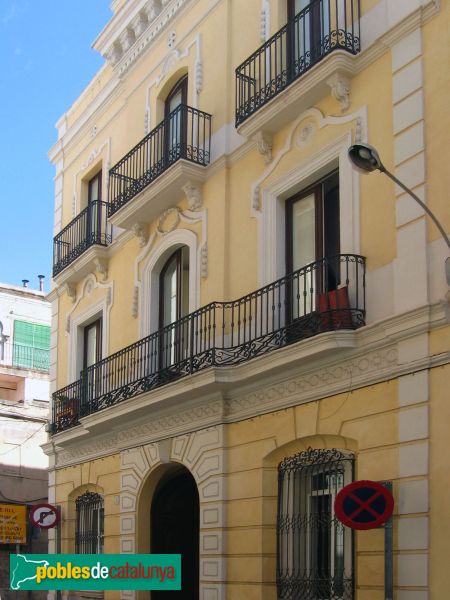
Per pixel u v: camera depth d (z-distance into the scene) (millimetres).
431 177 10492
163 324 16266
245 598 12375
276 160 13305
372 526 9625
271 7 14172
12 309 35594
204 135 15156
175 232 15703
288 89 12594
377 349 10766
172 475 15945
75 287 20062
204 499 13617
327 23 12891
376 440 10609
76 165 21234
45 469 27766
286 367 11930
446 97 10484
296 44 13398
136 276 17000
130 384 15430
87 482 17984
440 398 9820
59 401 19203
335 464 11547
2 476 26781
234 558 12781
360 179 11602
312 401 11766
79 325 19844
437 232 10258
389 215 11047
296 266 13000
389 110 11359
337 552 11289
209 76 15531
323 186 12727
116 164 17250
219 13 15523
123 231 17750
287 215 13281
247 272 13664
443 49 10656
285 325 12531
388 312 10812
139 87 18141
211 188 14844
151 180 15547
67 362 19984
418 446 9945
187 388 13500
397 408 10367
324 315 11391
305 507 12016
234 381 12883
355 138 11781
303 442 11992
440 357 9875
